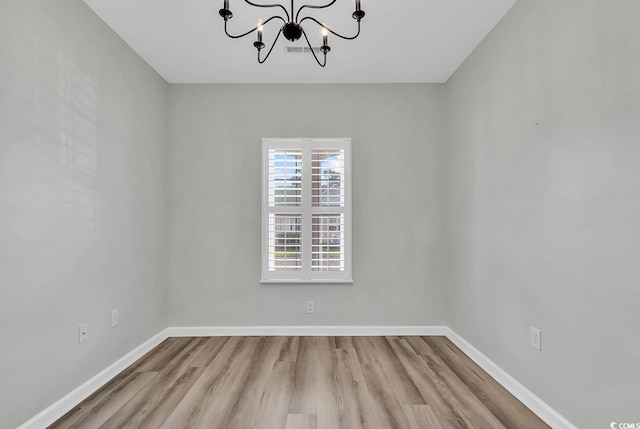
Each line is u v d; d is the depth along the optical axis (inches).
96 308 88.0
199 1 83.9
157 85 121.7
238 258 128.9
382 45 104.6
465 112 113.1
